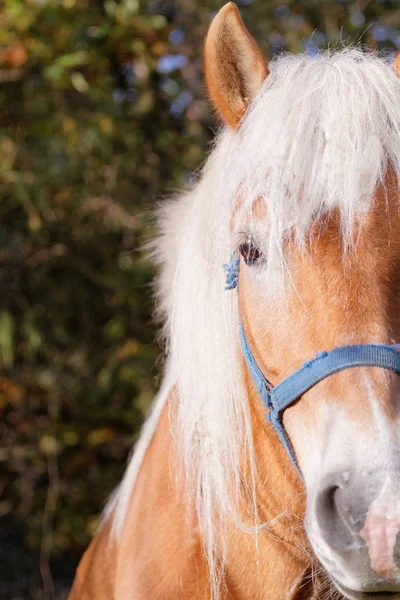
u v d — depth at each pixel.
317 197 1.27
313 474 1.24
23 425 3.72
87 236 3.70
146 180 3.78
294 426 1.33
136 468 1.82
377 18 3.73
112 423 3.79
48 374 3.67
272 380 1.38
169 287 1.76
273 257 1.30
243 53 1.50
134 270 3.58
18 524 4.04
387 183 1.28
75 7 3.33
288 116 1.34
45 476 3.91
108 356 3.74
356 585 1.14
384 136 1.30
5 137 3.54
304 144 1.30
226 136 1.53
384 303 1.24
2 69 3.45
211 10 3.65
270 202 1.31
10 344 3.54
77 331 3.84
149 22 3.36
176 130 3.82
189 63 3.66
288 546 1.50
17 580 3.84
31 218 3.51
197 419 1.53
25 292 3.76
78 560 4.02
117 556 1.74
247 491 1.52
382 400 1.18
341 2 3.72
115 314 3.84
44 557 3.66
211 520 1.50
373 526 1.10
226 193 1.43
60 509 3.79
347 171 1.26
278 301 1.32
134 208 3.65
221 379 1.50
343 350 1.22
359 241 1.25
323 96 1.33
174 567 1.54
